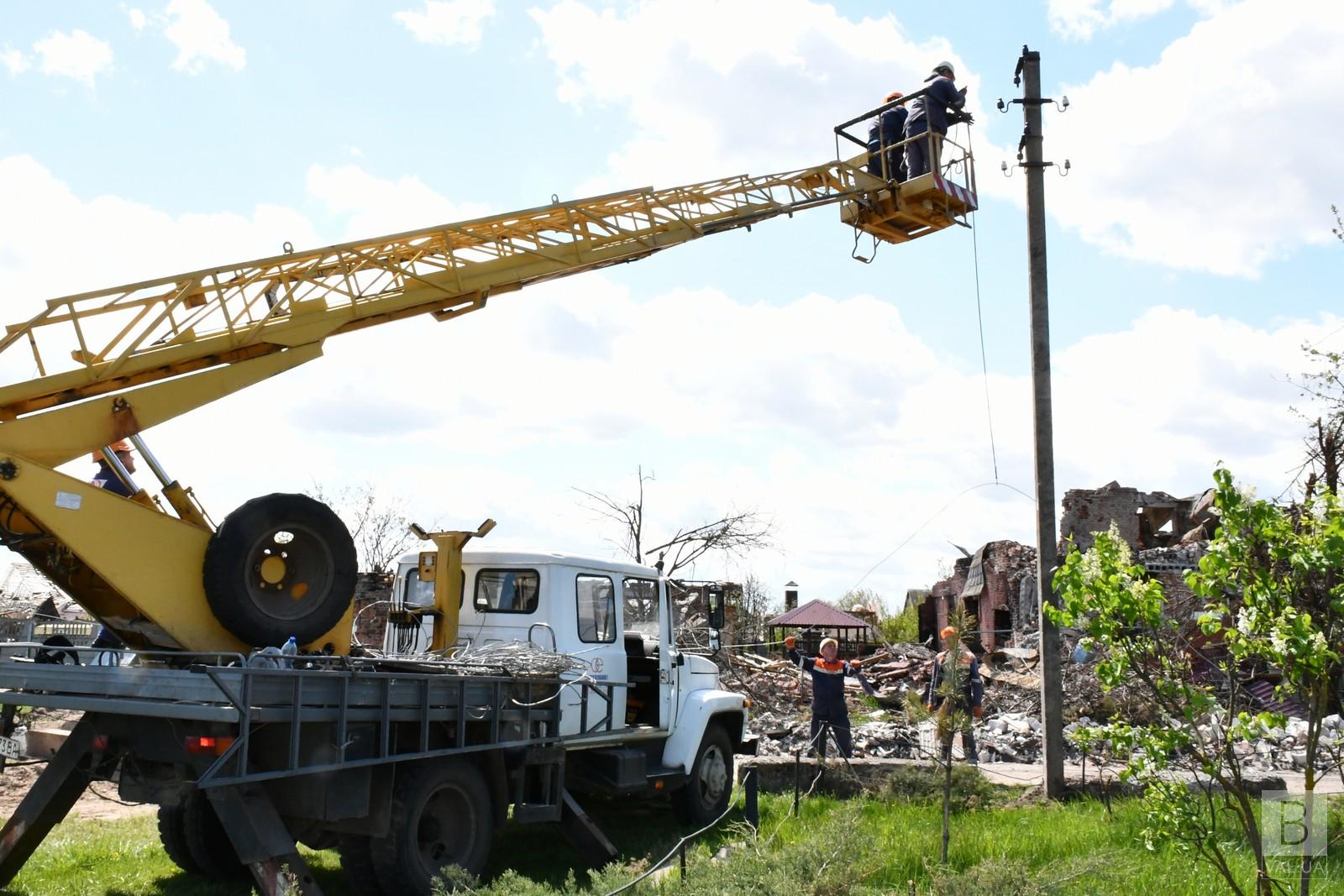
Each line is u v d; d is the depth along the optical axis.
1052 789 10.42
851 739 13.24
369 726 6.99
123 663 8.01
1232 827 7.92
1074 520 28.08
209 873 8.16
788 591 37.28
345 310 9.05
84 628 9.68
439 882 6.35
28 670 6.93
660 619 10.17
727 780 10.66
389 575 21.16
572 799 8.52
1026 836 8.33
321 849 7.59
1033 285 11.03
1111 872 6.39
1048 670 10.62
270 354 8.60
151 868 8.45
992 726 15.33
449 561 9.24
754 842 6.27
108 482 8.31
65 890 7.62
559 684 8.56
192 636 7.42
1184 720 4.88
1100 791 10.40
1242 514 4.46
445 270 9.90
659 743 10.02
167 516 7.44
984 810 9.87
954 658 7.00
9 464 6.80
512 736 8.05
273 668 6.66
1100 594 4.71
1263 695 9.14
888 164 14.43
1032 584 26.58
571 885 6.39
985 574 29.39
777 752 14.86
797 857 5.69
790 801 10.20
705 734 10.38
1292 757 11.24
